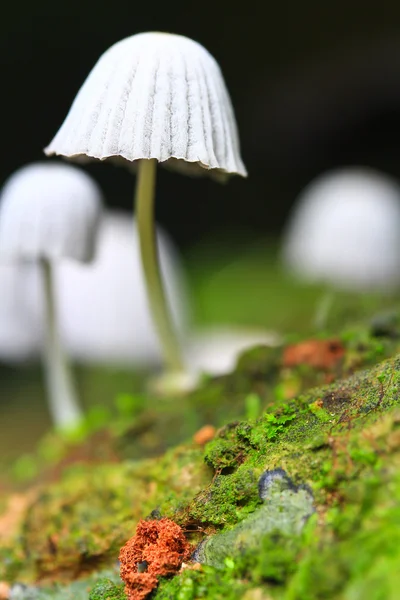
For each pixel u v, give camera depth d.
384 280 0.15
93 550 0.07
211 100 0.07
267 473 0.06
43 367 0.15
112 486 0.07
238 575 0.06
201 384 0.08
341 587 0.05
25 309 0.12
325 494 0.05
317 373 0.08
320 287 0.18
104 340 0.13
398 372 0.06
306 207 0.18
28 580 0.07
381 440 0.05
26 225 0.09
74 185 0.09
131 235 0.14
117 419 0.09
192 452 0.07
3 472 0.09
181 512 0.06
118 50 0.07
